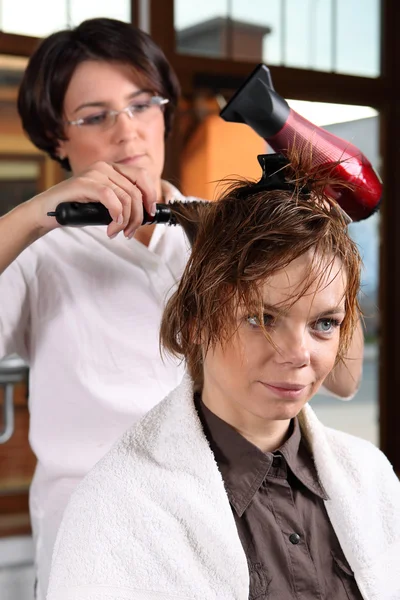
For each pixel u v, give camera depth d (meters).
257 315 0.53
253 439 0.61
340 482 0.63
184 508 0.58
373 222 2.79
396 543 0.65
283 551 0.59
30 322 0.95
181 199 1.02
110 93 0.94
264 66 0.75
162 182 1.04
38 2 2.04
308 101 2.51
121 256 0.94
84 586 0.56
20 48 2.01
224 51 2.36
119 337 0.91
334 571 0.62
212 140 2.24
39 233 0.81
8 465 2.41
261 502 0.60
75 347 0.91
